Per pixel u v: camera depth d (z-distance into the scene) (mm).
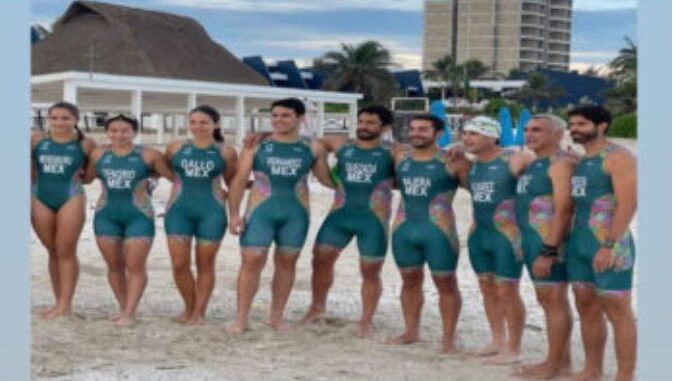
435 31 109812
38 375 6039
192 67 58688
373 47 67312
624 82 71312
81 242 12508
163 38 58719
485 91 81562
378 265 7461
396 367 6578
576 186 5766
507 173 6516
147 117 56219
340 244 7684
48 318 7789
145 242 7582
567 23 110688
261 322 7988
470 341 7555
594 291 5848
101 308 8484
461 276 10523
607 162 5594
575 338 7758
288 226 7449
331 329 7812
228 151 7570
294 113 7340
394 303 9141
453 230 7012
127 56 56750
